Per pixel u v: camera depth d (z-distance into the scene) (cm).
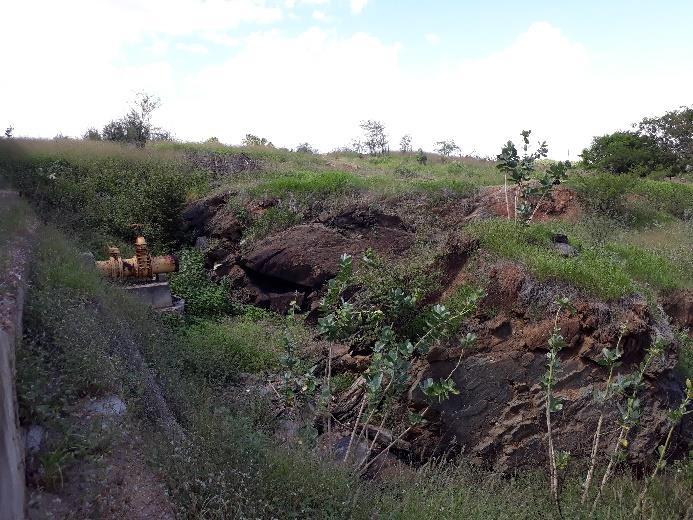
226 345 786
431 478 548
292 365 633
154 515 346
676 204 1362
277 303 977
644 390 653
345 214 1024
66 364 440
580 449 635
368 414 594
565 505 551
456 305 707
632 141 2294
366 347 764
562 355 670
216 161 1497
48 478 338
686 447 655
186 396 574
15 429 321
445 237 879
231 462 418
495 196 1130
